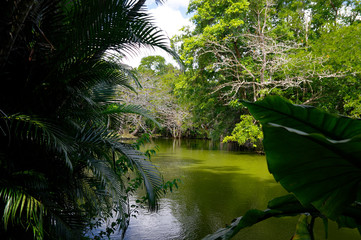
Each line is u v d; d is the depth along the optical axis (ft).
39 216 7.29
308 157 2.47
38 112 9.25
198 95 60.80
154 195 11.98
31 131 7.88
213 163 40.29
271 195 22.56
